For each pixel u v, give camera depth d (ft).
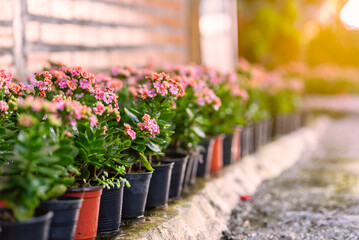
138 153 7.27
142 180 7.25
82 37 10.16
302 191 10.45
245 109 12.68
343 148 17.10
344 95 42.75
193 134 8.66
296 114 19.29
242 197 9.67
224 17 16.22
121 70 8.68
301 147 16.61
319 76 42.16
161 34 13.37
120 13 11.27
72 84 6.79
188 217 7.73
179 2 14.44
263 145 14.47
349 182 11.06
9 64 8.64
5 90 6.78
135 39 11.96
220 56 16.30
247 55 29.04
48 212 5.85
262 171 11.75
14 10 8.71
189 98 8.79
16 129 6.86
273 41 29.45
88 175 6.72
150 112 7.54
